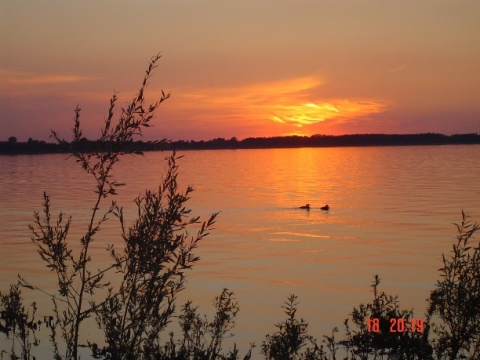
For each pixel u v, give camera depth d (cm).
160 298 584
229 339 1331
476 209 5009
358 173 10888
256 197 6500
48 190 6719
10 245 3195
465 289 650
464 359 671
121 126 583
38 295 1797
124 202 5050
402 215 4794
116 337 586
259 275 2439
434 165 12838
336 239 3628
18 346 880
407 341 671
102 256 2517
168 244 580
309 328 1486
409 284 2222
